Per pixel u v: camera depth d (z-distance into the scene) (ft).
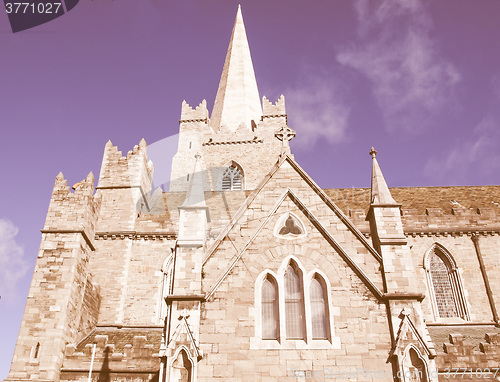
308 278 69.92
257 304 67.92
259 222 74.79
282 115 166.50
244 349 64.54
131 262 111.34
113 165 128.47
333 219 74.84
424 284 105.09
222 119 184.14
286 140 83.56
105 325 101.96
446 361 74.79
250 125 182.70
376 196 76.95
